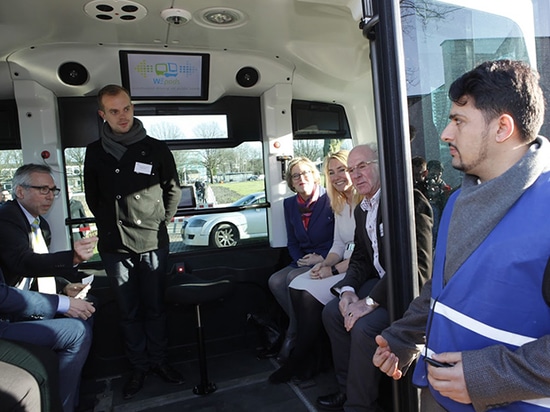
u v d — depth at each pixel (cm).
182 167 352
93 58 311
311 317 274
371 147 247
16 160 318
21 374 174
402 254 146
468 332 101
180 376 293
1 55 284
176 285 283
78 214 336
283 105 361
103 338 316
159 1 236
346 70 334
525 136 100
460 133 107
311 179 326
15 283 239
